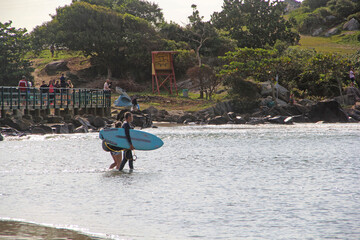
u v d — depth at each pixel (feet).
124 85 582.76
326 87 490.90
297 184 87.25
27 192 79.66
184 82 583.17
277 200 72.84
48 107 284.82
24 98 266.36
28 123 247.09
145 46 625.82
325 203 70.38
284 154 141.08
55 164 117.29
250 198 74.59
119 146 105.40
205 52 640.17
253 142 186.50
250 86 463.01
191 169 108.17
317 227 56.95
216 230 55.93
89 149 157.17
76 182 89.76
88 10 637.30
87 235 53.36
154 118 374.43
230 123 355.36
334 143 177.99
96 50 632.79
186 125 332.19
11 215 62.90
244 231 55.42
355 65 541.75
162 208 67.62
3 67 550.36
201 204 70.23
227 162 121.80
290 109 399.03
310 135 222.48
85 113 337.93
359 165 113.70
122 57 651.25
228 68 493.36
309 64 489.67
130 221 60.18
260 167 111.55
